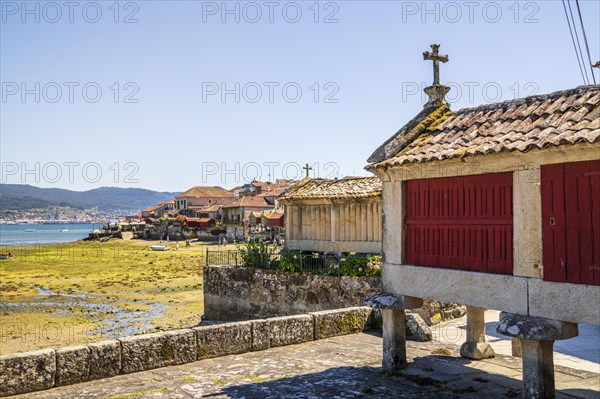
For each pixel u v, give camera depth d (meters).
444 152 9.04
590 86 8.70
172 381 10.05
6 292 38.22
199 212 108.88
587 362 12.05
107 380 10.12
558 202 7.45
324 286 20.05
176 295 36.78
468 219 8.93
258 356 11.96
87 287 40.94
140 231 116.12
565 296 7.32
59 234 194.00
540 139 7.63
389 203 10.48
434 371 10.64
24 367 9.33
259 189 115.31
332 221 22.19
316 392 9.34
